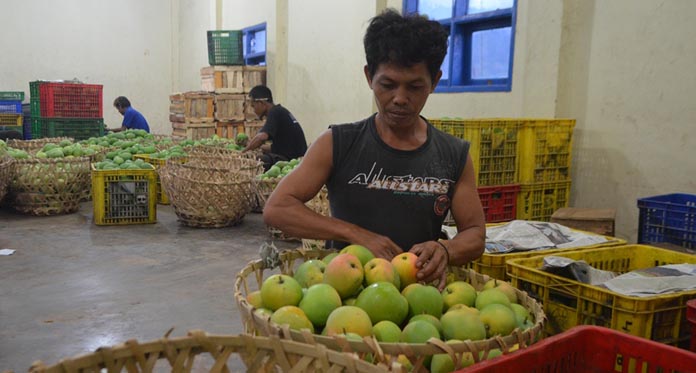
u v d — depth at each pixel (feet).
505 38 19.75
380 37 5.10
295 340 3.89
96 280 13.44
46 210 20.58
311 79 30.07
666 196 12.51
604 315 6.77
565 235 9.56
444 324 4.53
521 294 5.30
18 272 13.91
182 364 3.74
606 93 15.71
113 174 19.12
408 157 5.66
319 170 5.73
